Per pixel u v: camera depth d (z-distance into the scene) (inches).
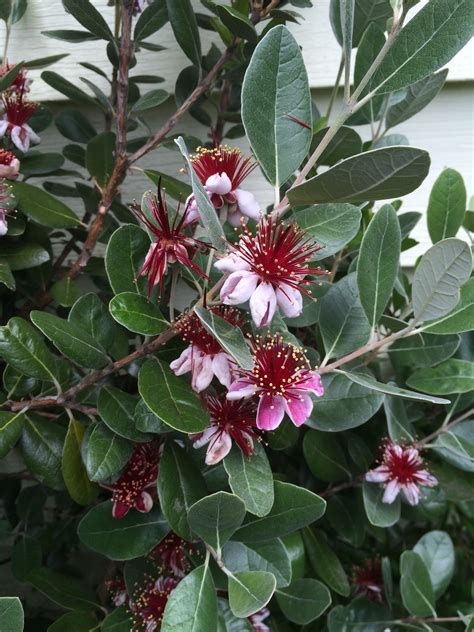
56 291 9.8
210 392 7.7
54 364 8.1
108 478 7.8
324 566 9.9
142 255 8.0
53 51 13.1
